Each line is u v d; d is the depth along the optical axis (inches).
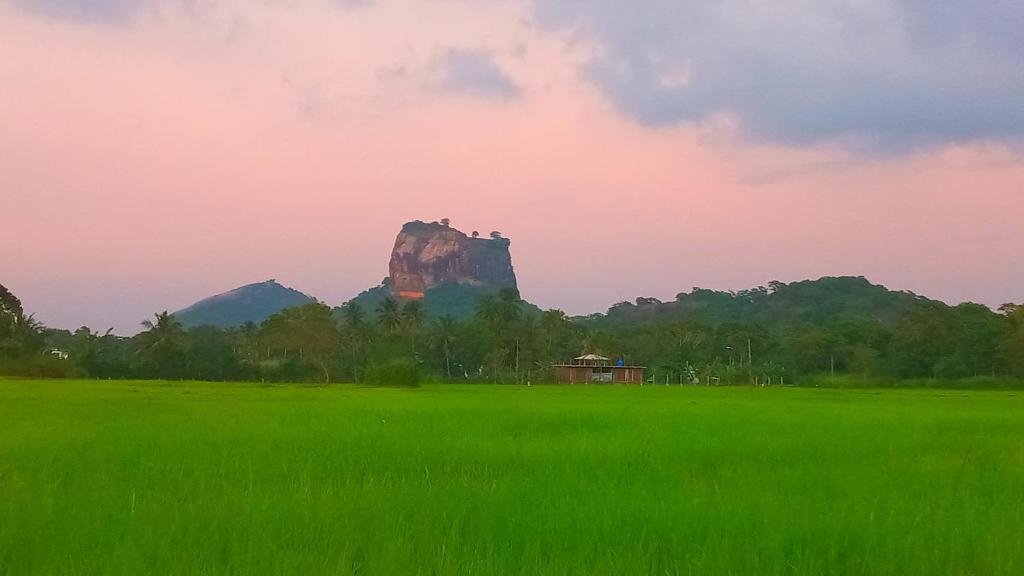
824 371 3882.9
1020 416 935.0
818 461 473.1
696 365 4256.9
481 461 453.7
